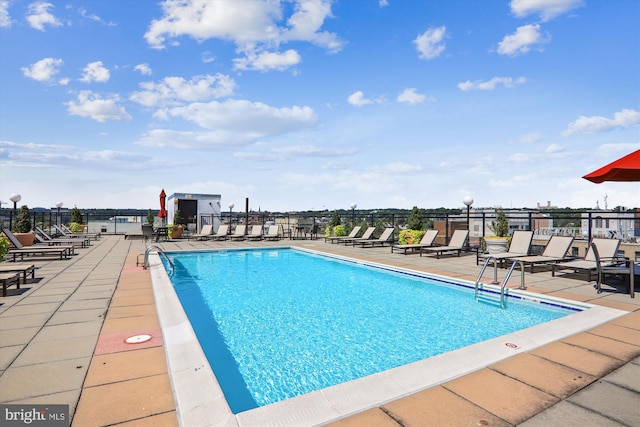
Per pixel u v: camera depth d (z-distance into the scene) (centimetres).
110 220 2423
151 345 354
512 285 690
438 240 1514
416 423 216
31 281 706
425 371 288
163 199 2027
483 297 695
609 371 293
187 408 230
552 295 595
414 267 938
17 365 304
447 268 917
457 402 242
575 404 240
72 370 295
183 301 678
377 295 720
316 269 1059
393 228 1585
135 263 977
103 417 224
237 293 745
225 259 1284
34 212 2025
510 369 296
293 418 220
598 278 618
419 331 503
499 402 242
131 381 275
